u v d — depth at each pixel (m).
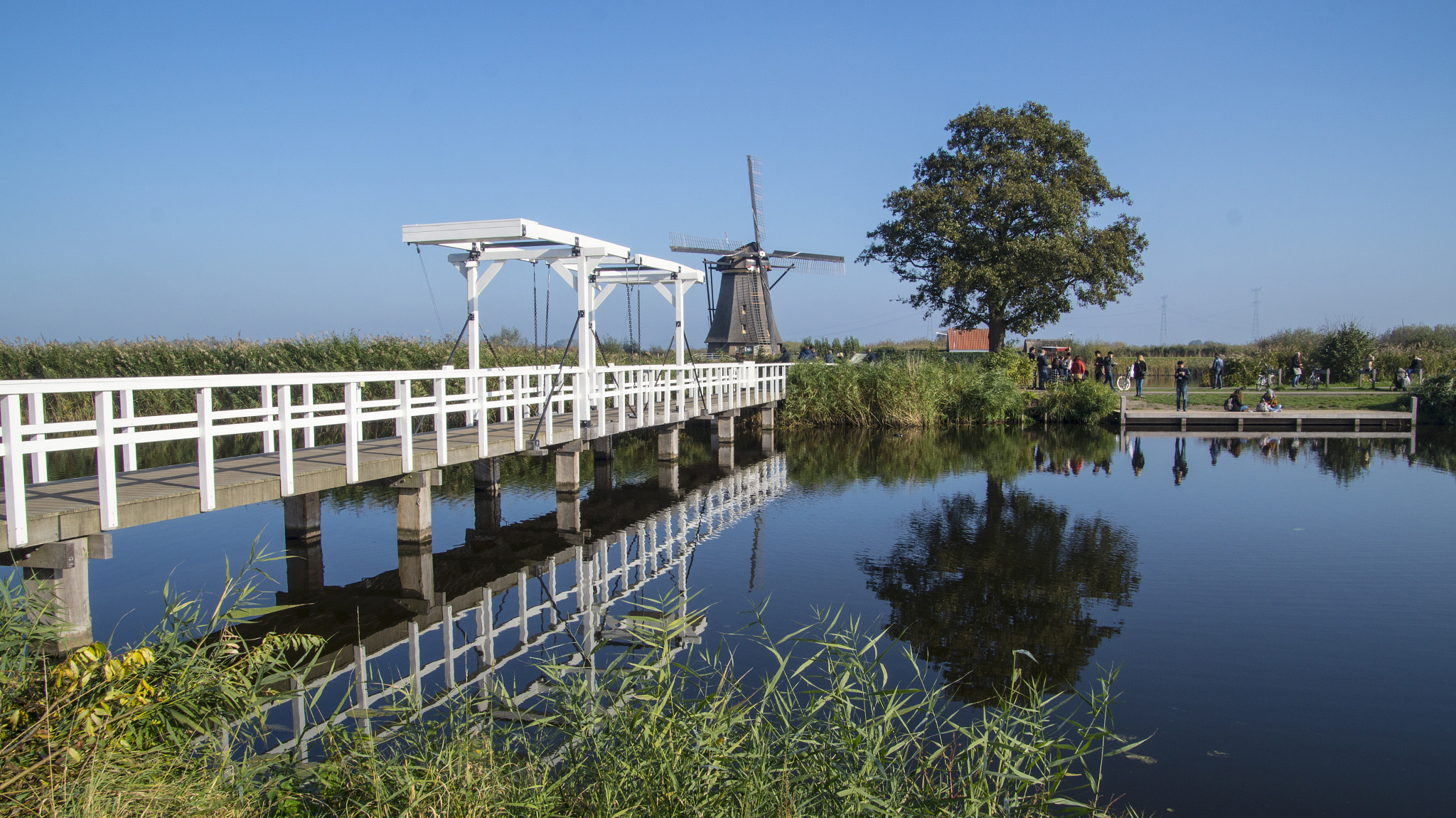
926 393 24.89
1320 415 24.44
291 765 3.87
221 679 4.21
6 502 5.76
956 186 31.16
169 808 3.30
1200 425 24.67
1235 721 5.74
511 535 11.50
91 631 6.37
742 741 3.77
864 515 12.80
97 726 3.46
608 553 10.55
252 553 4.97
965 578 9.20
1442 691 6.22
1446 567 9.66
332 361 19.67
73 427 6.08
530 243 12.91
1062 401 26.00
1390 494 14.39
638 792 3.42
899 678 6.42
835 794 3.43
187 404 18.62
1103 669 6.56
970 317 32.75
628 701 4.02
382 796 3.43
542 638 7.22
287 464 7.89
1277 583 9.02
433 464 9.83
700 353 42.38
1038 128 31.41
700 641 6.92
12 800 3.07
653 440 23.22
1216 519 12.36
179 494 6.89
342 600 8.52
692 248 41.03
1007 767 3.67
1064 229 30.30
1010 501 13.87
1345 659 6.84
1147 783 4.91
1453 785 4.91
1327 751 5.32
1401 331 41.22
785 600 8.36
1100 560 10.01
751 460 19.27
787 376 25.92
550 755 3.99
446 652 6.97
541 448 11.77
